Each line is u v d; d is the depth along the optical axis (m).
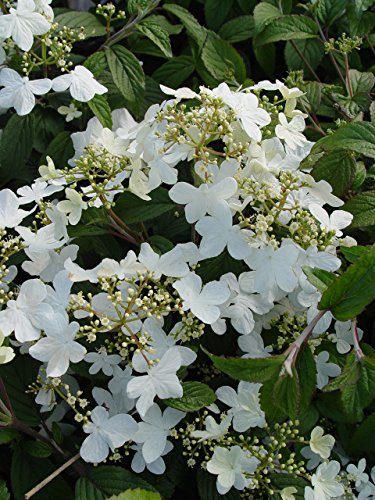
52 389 0.55
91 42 0.77
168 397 0.51
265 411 0.48
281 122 0.57
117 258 0.60
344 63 0.74
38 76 0.70
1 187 0.68
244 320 0.55
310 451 0.56
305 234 0.54
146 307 0.51
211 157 0.57
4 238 0.62
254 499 0.56
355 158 0.60
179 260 0.53
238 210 0.54
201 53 0.72
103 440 0.53
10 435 0.54
